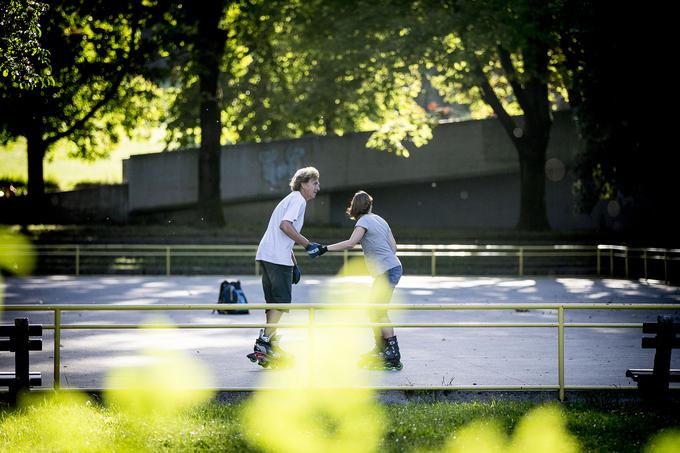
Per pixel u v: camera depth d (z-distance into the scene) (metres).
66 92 49.31
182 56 53.53
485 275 48.34
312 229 54.41
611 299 33.00
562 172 66.81
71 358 16.77
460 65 48.38
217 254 44.84
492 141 63.34
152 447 10.15
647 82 42.41
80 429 10.80
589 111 45.59
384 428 11.07
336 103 56.00
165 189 63.78
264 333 15.24
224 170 63.66
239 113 64.19
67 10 46.19
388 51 47.66
